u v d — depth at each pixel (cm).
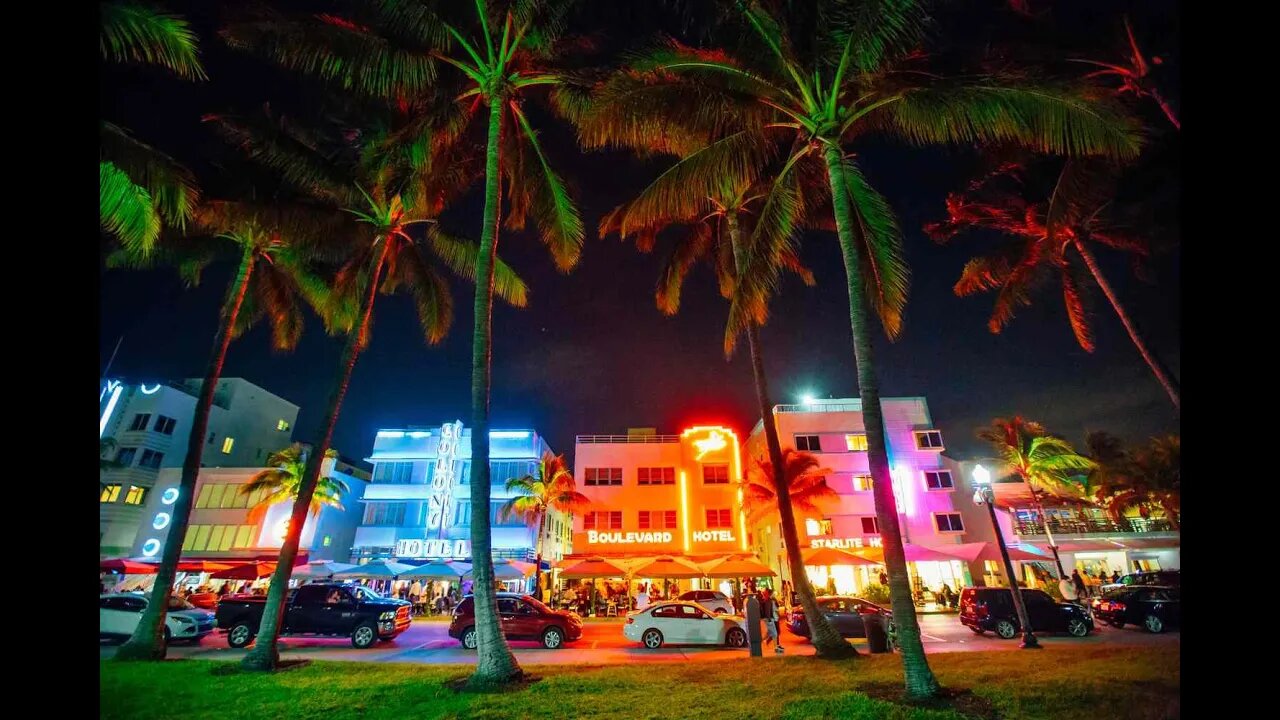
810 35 1234
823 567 3697
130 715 872
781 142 1472
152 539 4056
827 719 779
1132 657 1105
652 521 3906
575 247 1546
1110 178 1617
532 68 1440
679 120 1211
